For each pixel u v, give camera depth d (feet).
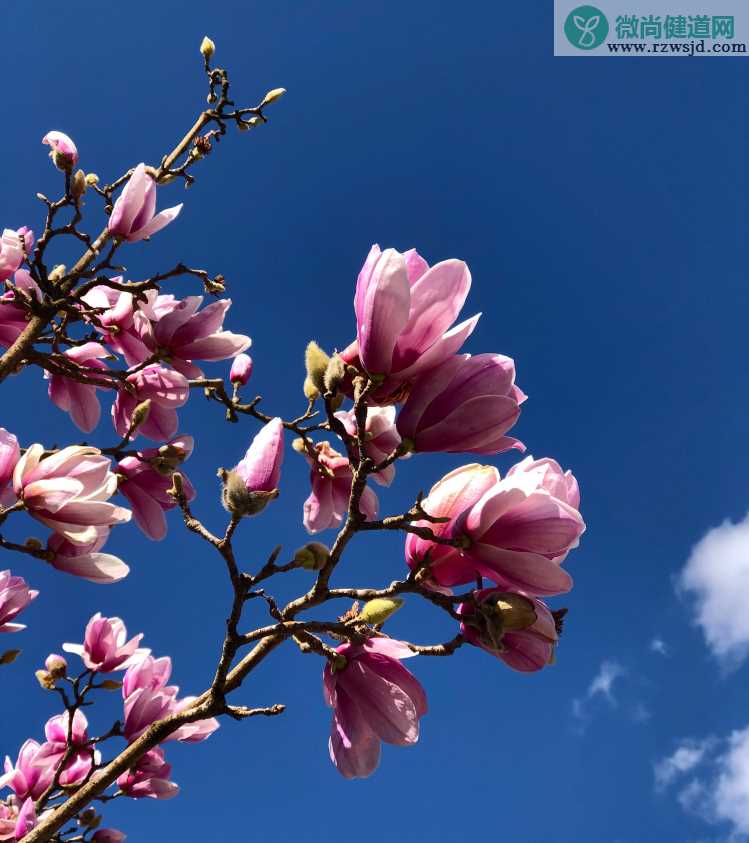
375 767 1.78
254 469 1.78
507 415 1.73
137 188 3.14
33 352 2.94
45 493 2.19
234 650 1.83
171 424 3.18
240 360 3.23
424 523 1.83
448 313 1.70
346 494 2.75
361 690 1.81
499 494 1.70
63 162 3.01
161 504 2.96
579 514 1.71
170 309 3.42
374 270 1.68
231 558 1.78
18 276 3.10
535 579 1.70
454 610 1.78
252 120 3.67
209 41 3.63
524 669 1.76
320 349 1.76
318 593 1.82
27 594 2.58
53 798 2.46
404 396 1.81
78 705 2.60
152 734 1.99
